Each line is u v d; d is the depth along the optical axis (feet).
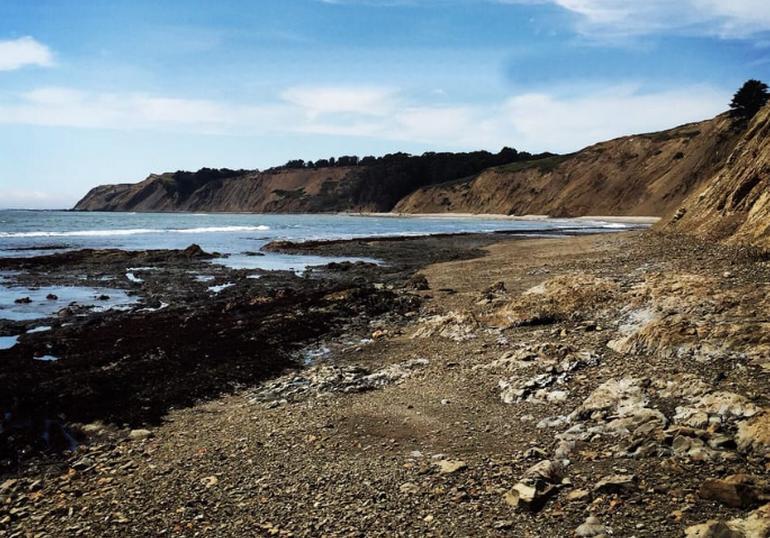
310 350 61.98
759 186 101.76
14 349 59.57
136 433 38.78
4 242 213.05
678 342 40.37
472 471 27.86
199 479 30.35
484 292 84.07
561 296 63.10
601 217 442.09
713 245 95.20
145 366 53.31
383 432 35.24
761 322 41.19
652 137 509.35
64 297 96.68
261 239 248.11
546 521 22.36
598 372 39.55
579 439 29.94
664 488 23.12
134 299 95.09
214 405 44.93
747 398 29.96
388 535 22.94
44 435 38.45
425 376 46.88
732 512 20.79
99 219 494.59
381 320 74.64
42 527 26.43
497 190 611.88
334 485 28.09
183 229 322.55
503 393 39.58
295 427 37.47
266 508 26.43
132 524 26.03
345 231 314.14
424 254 169.68
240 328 68.74
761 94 380.37
